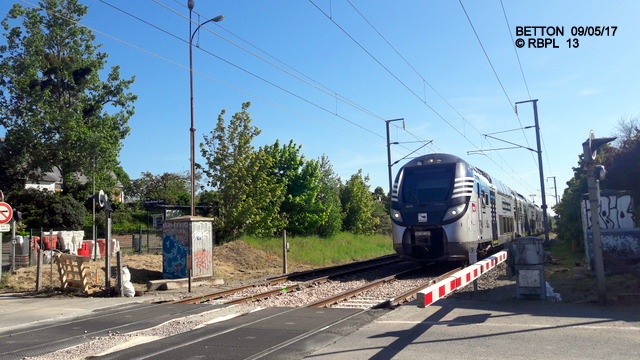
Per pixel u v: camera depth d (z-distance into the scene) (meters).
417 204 16.50
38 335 8.55
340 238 35.09
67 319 10.04
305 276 17.75
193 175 22.89
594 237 8.88
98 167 39.97
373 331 7.70
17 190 38.44
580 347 6.24
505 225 23.67
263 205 28.06
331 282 15.62
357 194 42.91
